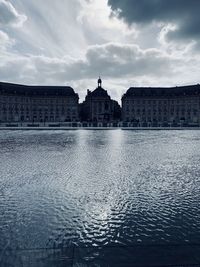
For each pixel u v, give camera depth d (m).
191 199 9.02
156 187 10.52
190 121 111.94
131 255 5.41
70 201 8.79
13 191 9.84
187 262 5.14
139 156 18.88
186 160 17.25
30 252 5.50
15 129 56.06
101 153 20.25
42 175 12.48
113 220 7.24
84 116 146.00
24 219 7.25
